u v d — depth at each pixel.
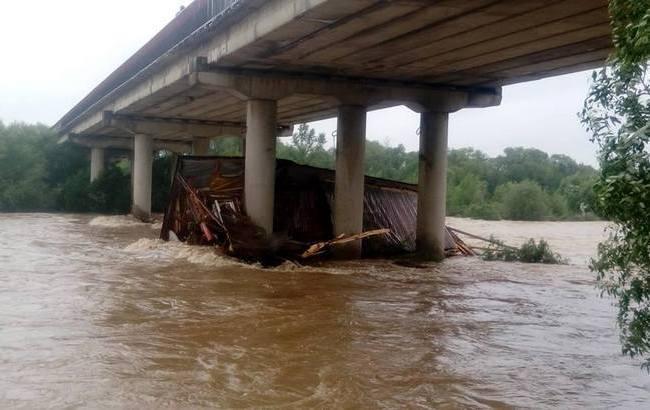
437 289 19.27
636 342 7.35
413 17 16.98
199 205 26.14
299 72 25.45
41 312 14.15
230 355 11.22
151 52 33.34
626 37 6.33
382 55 21.94
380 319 14.59
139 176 46.28
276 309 15.31
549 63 22.73
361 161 26.61
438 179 27.31
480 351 12.05
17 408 8.34
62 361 10.47
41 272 20.06
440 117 27.33
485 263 26.75
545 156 108.25
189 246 25.25
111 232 36.59
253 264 22.92
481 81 26.38
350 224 26.36
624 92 6.61
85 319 13.57
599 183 6.57
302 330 13.26
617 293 7.52
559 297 18.52
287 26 18.25
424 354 11.66
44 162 64.44
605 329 14.27
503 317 15.33
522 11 16.25
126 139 63.09
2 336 11.98
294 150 76.94
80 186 60.09
